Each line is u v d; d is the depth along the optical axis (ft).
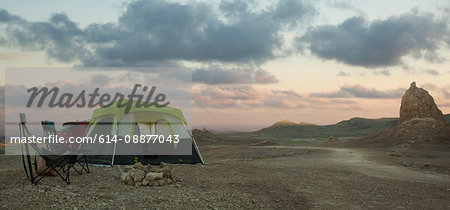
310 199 25.79
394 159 61.93
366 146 102.58
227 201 23.22
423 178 39.70
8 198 19.54
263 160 60.18
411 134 101.96
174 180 28.66
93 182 26.45
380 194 28.40
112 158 40.98
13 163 40.40
